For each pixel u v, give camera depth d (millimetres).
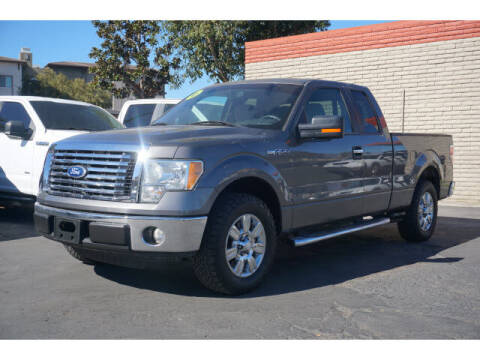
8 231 6406
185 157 3553
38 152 6672
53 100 7492
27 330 3078
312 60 13445
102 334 3033
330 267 4918
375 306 3672
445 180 6832
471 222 8125
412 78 11648
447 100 11156
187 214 3482
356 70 12594
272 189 4145
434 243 6316
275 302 3725
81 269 4578
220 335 3043
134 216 3508
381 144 5480
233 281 3781
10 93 54750
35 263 4762
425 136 6352
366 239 6562
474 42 10719
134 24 30766
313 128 4281
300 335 3068
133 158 3611
